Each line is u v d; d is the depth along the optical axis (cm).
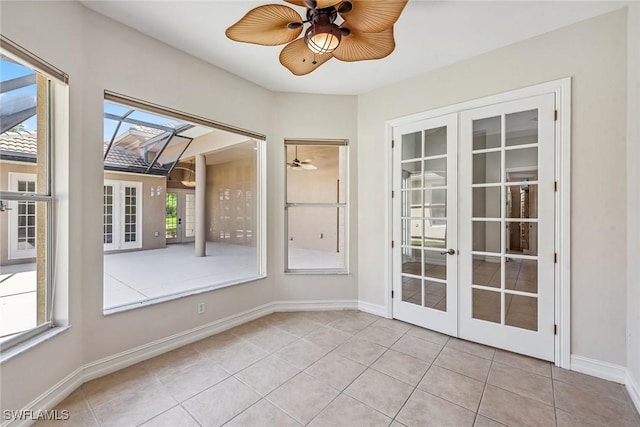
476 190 259
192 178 1019
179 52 248
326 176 623
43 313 178
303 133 336
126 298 370
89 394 184
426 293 289
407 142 302
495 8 195
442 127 277
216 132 632
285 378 204
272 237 335
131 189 784
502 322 245
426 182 289
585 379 202
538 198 228
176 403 177
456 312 268
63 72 178
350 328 289
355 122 340
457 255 267
